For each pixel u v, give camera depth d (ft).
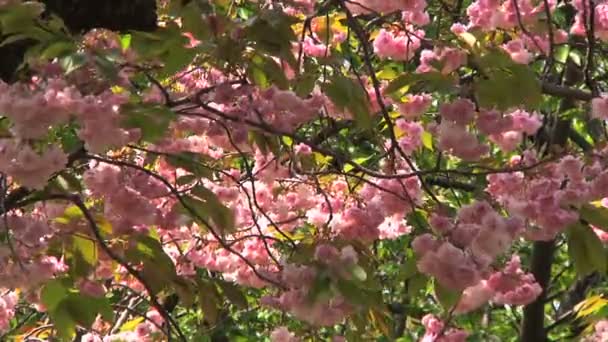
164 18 22.50
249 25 18.30
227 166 26.81
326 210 23.89
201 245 27.35
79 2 18.17
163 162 25.09
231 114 19.53
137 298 31.73
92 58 16.12
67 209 21.03
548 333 41.14
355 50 30.50
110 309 19.88
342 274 18.13
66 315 19.45
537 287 24.77
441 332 25.46
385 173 23.76
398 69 27.17
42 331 30.27
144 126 16.75
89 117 16.28
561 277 46.65
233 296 22.81
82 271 20.35
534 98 19.49
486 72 19.77
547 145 29.01
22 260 19.89
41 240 20.13
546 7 22.08
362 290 18.78
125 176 21.20
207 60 20.38
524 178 22.30
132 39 18.28
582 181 21.35
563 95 24.79
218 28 18.28
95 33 20.10
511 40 24.30
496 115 20.75
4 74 18.31
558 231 21.08
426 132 25.29
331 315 18.86
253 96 19.65
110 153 22.38
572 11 31.04
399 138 26.37
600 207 21.11
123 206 20.56
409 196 21.20
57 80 16.22
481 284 22.81
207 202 21.31
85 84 16.96
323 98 20.57
